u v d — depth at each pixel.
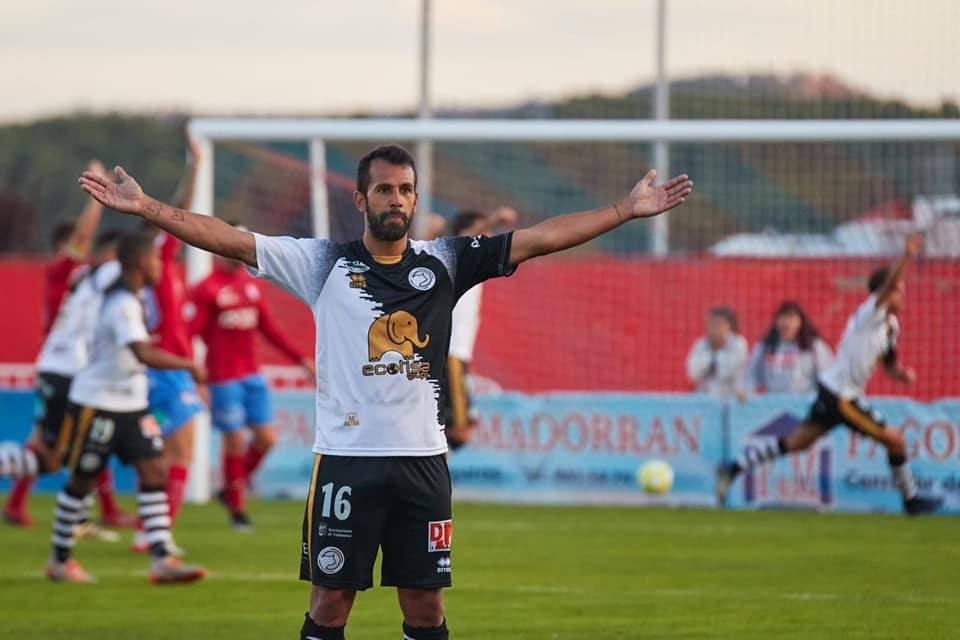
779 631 23.69
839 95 54.28
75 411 29.11
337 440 17.36
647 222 61.59
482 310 49.53
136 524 40.12
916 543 36.31
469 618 25.12
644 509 45.47
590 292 49.22
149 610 26.27
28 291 52.16
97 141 125.00
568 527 40.06
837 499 45.19
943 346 46.72
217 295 38.59
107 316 28.72
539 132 45.62
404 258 17.67
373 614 25.78
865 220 52.94
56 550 29.81
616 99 58.56
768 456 42.84
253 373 39.56
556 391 49.09
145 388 29.69
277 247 17.52
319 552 17.41
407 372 17.34
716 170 58.38
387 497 17.36
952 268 46.78
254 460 40.03
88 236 38.47
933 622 24.50
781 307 46.12
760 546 35.62
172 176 124.69
